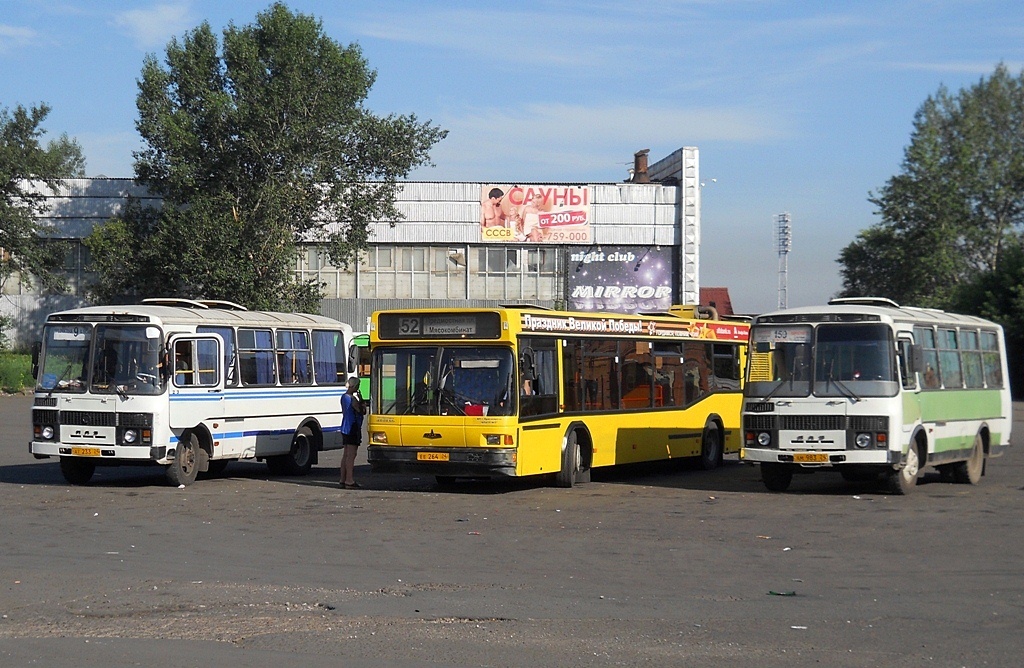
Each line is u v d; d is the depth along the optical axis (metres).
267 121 55.03
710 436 26.39
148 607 10.09
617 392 22.97
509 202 70.50
